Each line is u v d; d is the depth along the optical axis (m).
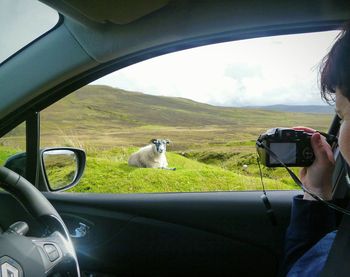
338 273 0.98
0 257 1.02
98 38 1.91
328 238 1.16
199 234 2.37
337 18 1.89
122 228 2.39
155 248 2.39
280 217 2.31
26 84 1.96
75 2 1.75
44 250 1.12
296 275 1.13
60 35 1.92
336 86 0.81
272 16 1.90
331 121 2.23
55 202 2.41
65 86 2.03
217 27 1.95
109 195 2.49
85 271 2.40
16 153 2.19
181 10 1.89
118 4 1.77
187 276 2.38
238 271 2.35
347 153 0.80
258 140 1.35
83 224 2.41
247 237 2.34
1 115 1.99
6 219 1.95
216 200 2.38
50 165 2.41
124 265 2.40
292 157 1.28
